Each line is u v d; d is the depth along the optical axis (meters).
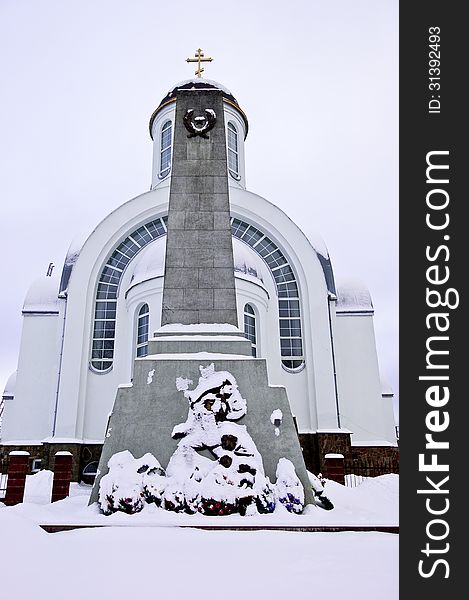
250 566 5.72
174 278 12.34
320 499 10.58
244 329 21.64
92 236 23.55
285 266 24.28
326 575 5.34
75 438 20.59
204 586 4.96
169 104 29.31
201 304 12.17
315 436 21.23
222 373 10.96
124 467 9.89
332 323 23.47
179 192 13.04
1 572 4.93
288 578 5.23
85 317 22.41
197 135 13.57
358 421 22.64
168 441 10.33
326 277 24.39
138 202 24.22
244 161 29.83
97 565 5.62
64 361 21.61
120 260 23.95
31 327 23.67
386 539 7.40
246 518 8.86
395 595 4.70
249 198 24.69
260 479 9.66
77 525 8.28
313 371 22.17
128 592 4.74
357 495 13.41
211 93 14.04
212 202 12.97
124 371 21.70
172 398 10.73
